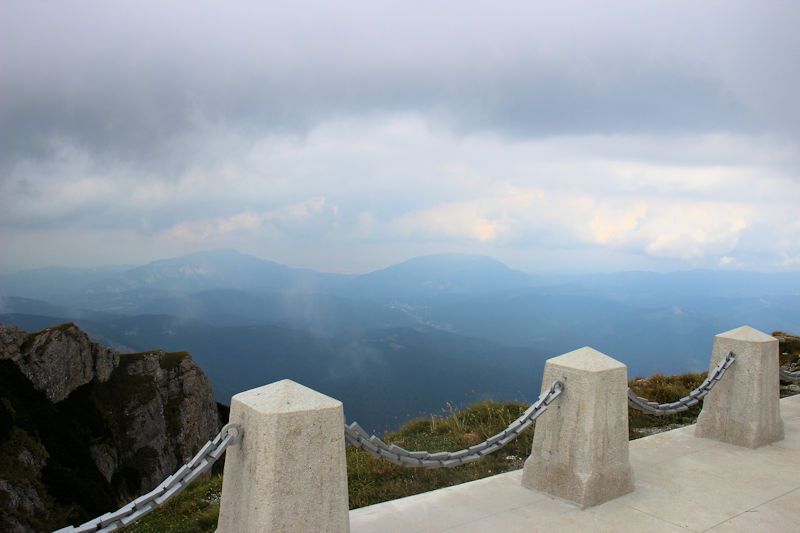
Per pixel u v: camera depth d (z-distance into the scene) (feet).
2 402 97.55
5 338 113.39
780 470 20.16
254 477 10.60
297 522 10.60
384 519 15.55
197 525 21.22
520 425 16.74
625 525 15.40
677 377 40.98
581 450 16.67
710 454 21.94
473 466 22.99
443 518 15.65
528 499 17.07
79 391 121.49
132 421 124.77
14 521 77.46
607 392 17.02
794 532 15.25
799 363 43.39
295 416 10.66
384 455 14.14
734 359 23.58
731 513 16.35
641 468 20.24
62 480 92.89
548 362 17.92
